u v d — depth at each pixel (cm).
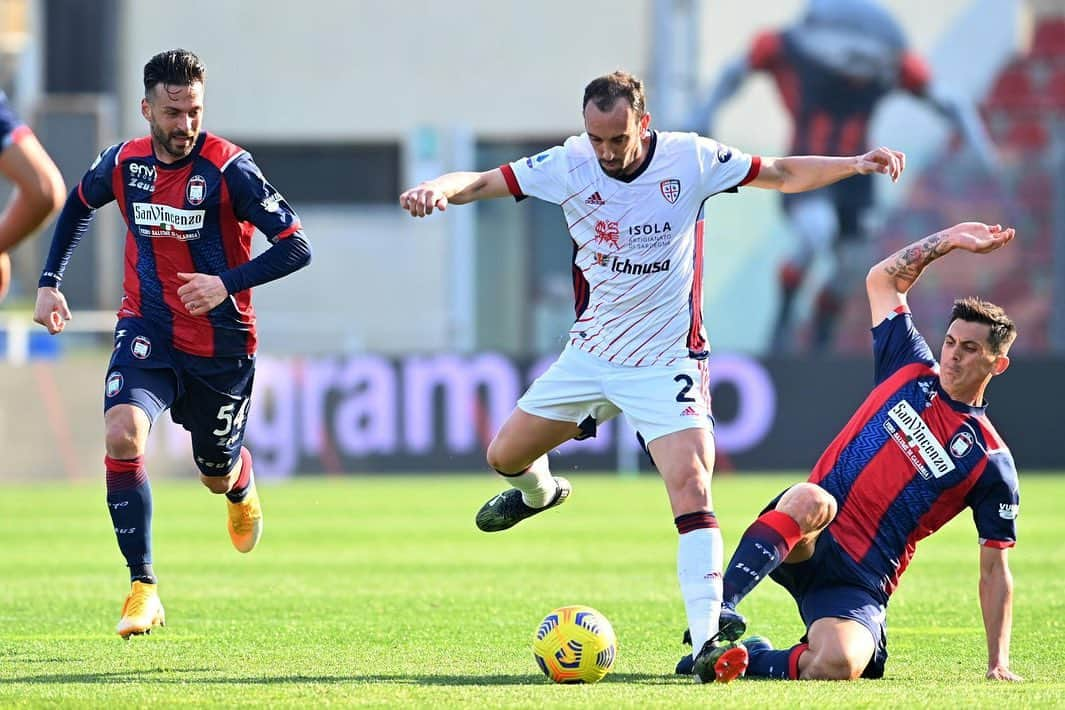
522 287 9281
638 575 3306
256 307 9438
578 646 1880
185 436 6381
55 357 6994
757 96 9456
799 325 9319
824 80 9400
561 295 9244
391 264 9412
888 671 2055
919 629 2491
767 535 1931
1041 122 9462
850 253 9319
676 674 1998
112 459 2125
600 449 6694
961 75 9462
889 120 9462
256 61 9688
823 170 2059
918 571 3369
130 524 2109
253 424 6347
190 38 9631
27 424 6325
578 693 1778
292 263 2188
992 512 1988
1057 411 6631
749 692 1786
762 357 6594
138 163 2183
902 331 2097
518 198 2061
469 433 6456
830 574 2020
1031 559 3581
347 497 5494
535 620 2577
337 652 2191
